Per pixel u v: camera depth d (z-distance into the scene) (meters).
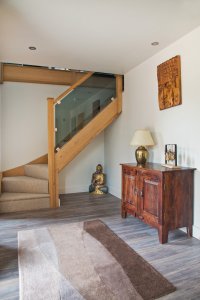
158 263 2.05
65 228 2.88
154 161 3.43
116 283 1.75
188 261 2.09
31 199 3.71
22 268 1.96
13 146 4.56
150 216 2.69
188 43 2.69
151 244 2.44
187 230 2.66
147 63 3.54
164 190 2.48
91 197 4.55
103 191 4.92
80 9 2.16
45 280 1.78
